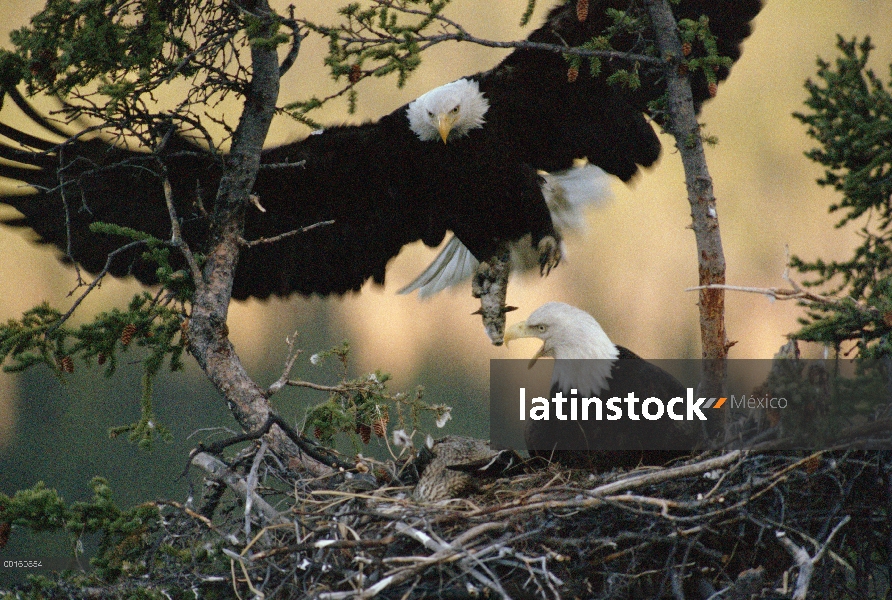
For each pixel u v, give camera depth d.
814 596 8.96
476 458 10.11
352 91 10.03
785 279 8.81
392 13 10.23
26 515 9.55
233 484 9.80
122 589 9.03
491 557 8.30
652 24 10.09
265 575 8.69
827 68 10.77
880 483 9.02
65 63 9.38
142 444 10.40
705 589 8.70
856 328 8.88
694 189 10.16
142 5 10.21
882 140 10.05
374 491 9.77
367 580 8.25
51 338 10.49
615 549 8.76
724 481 9.03
